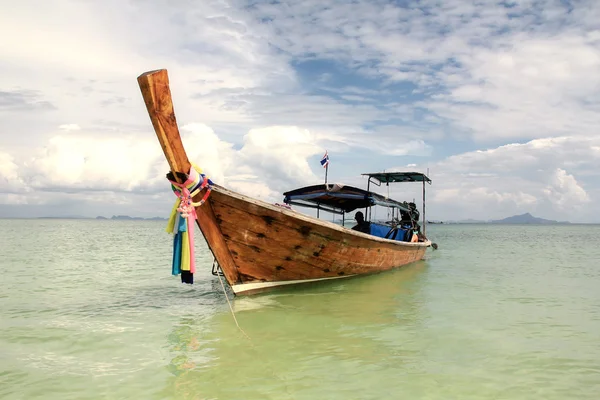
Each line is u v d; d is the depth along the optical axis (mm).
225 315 7430
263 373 4777
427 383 4535
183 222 6922
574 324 6996
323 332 6402
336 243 9336
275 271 8977
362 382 4551
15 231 55219
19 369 4914
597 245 32656
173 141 6457
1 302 8672
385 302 8578
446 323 7000
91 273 13172
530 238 48438
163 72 6023
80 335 6238
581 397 4238
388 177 16359
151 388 4379
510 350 5641
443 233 70188
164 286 10648
